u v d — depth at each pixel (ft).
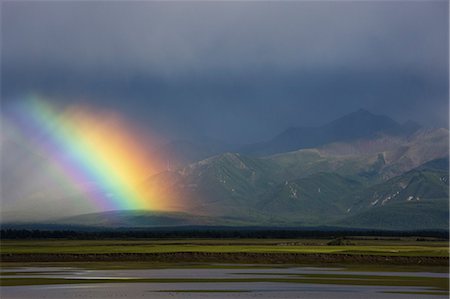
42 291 346.33
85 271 458.50
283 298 325.01
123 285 373.20
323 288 361.71
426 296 333.42
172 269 481.05
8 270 467.93
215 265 532.32
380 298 326.03
